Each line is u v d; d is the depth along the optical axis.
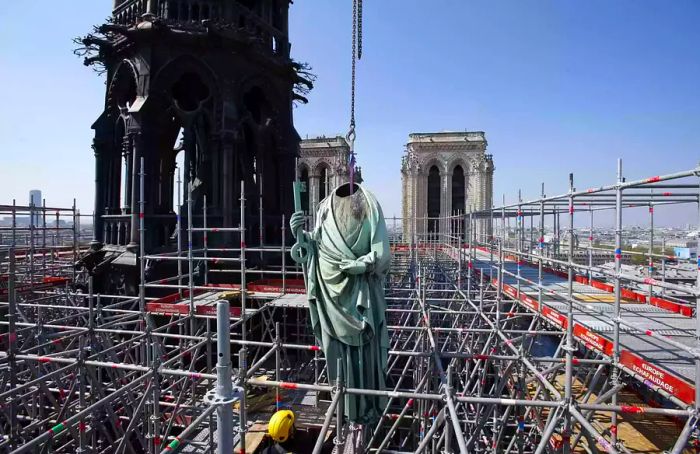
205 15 21.16
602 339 8.91
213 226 20.80
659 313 11.56
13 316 9.65
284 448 8.09
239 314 14.51
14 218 19.39
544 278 20.19
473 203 53.88
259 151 23.03
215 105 20.89
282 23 25.19
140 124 19.67
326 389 7.49
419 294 15.78
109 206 21.95
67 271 24.28
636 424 12.05
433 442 10.75
